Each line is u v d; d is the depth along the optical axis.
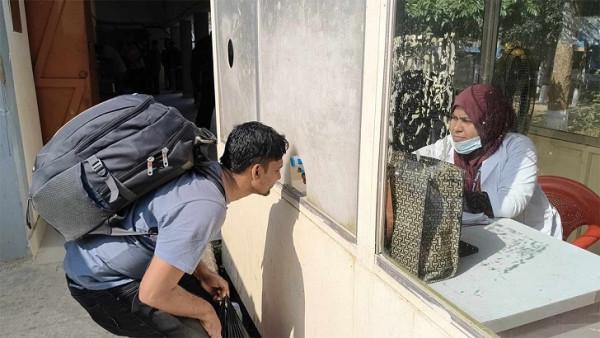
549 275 1.26
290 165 1.94
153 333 1.73
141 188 1.52
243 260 2.72
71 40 4.90
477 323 1.04
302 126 1.81
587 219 2.03
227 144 1.74
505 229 1.56
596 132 2.33
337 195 1.58
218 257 3.41
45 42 4.82
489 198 1.64
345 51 1.45
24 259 3.55
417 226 1.26
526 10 2.12
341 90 1.49
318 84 1.64
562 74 2.27
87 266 1.66
